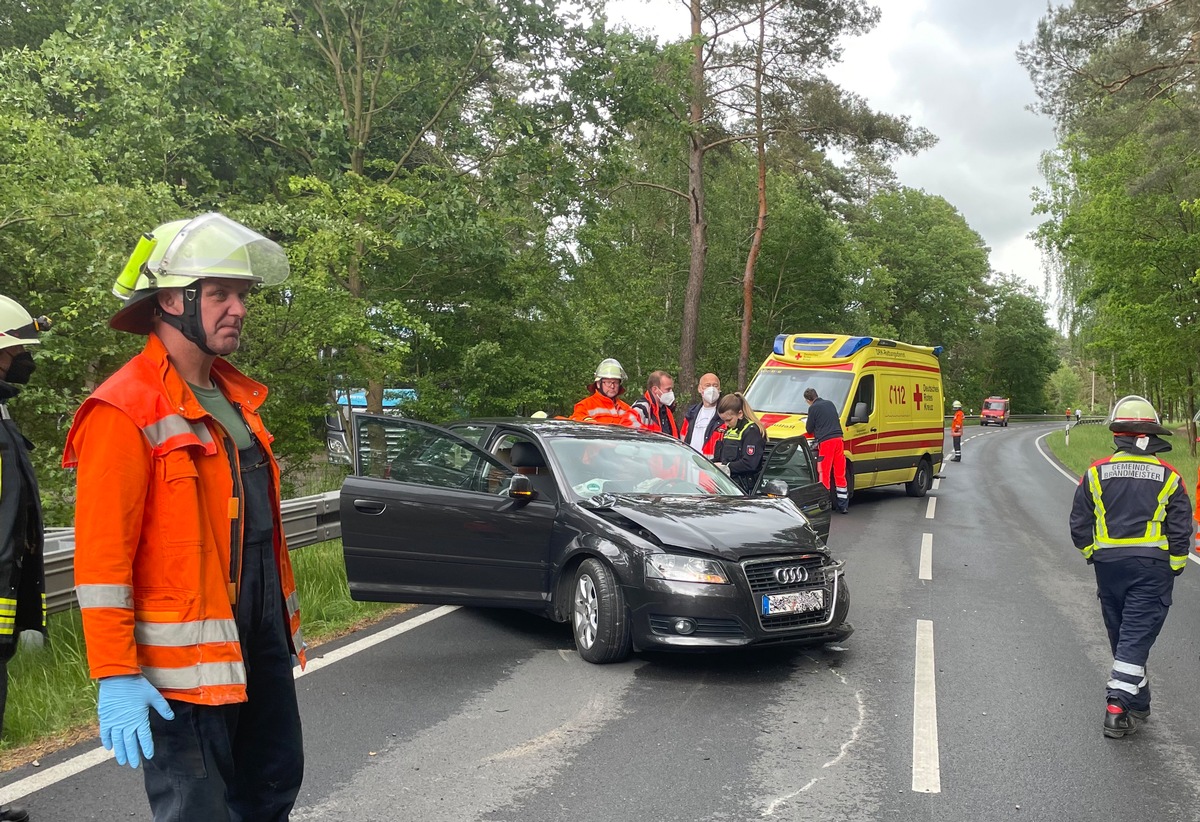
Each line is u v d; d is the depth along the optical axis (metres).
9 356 3.68
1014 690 5.75
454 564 6.61
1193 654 6.74
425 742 4.71
